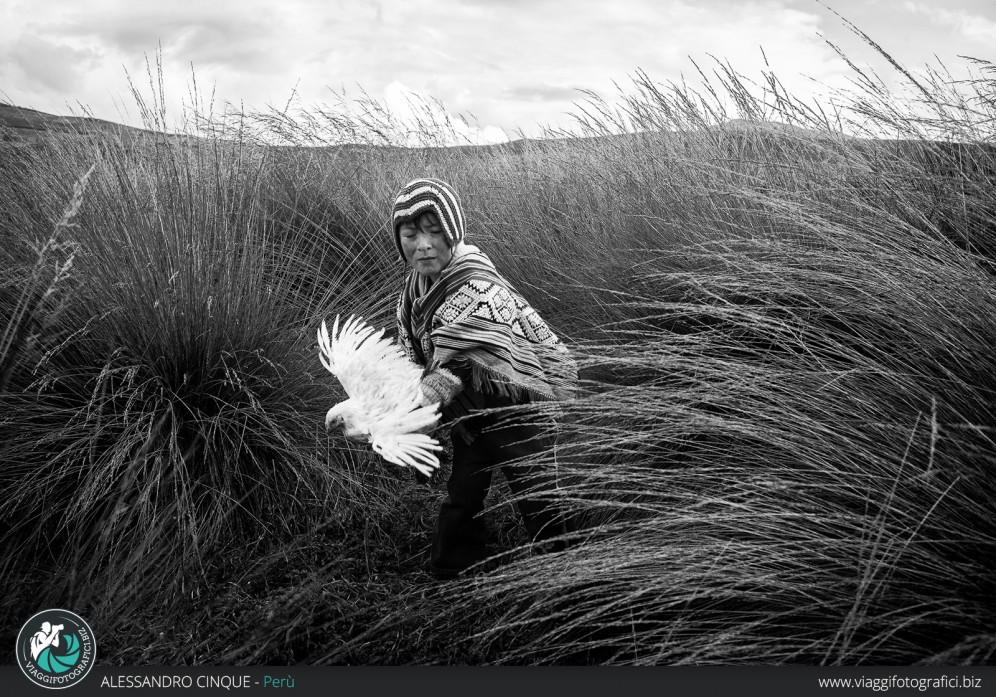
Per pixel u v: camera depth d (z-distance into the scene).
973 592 1.94
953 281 2.50
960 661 1.76
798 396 2.44
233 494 3.21
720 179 3.83
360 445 3.48
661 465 2.84
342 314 4.27
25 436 3.16
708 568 2.17
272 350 3.59
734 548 2.11
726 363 2.48
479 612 2.59
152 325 3.33
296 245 4.82
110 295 3.34
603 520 2.80
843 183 3.46
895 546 2.03
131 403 3.13
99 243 3.46
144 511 2.89
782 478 2.33
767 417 2.39
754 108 4.25
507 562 2.88
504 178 5.16
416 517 3.30
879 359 2.58
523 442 2.58
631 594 2.12
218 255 3.68
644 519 2.41
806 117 3.87
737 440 2.63
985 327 2.32
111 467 3.03
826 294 2.77
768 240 3.22
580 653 2.39
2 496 3.07
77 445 3.17
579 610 2.39
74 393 3.32
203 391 3.36
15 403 3.18
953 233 3.21
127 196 3.67
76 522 3.04
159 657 2.50
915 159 3.46
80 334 3.29
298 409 3.56
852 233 2.89
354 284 4.59
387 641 2.53
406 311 2.70
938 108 3.21
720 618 2.25
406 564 3.00
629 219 4.04
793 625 2.06
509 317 2.47
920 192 3.26
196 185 3.95
